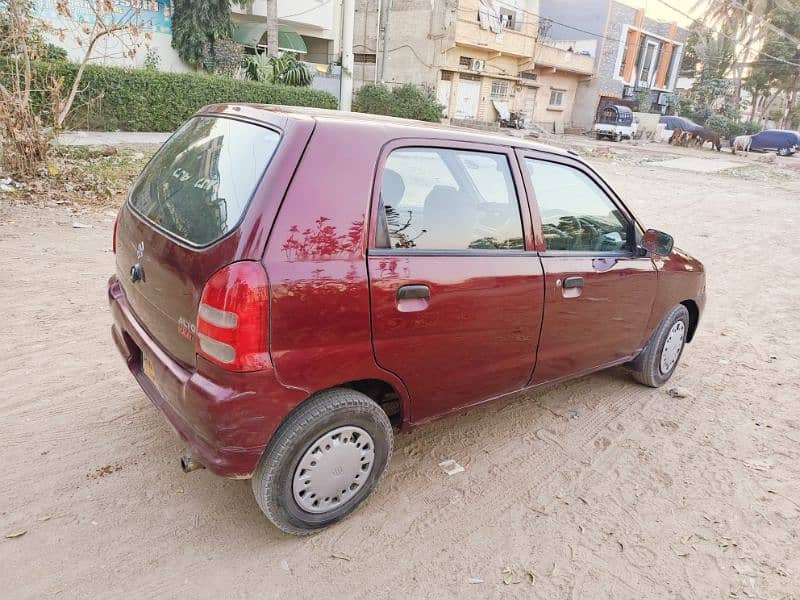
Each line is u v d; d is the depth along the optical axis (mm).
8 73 8711
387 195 2482
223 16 18656
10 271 5223
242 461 2221
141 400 3467
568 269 3166
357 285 2309
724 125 39781
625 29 36156
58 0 9625
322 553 2498
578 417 3807
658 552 2660
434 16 27047
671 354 4266
